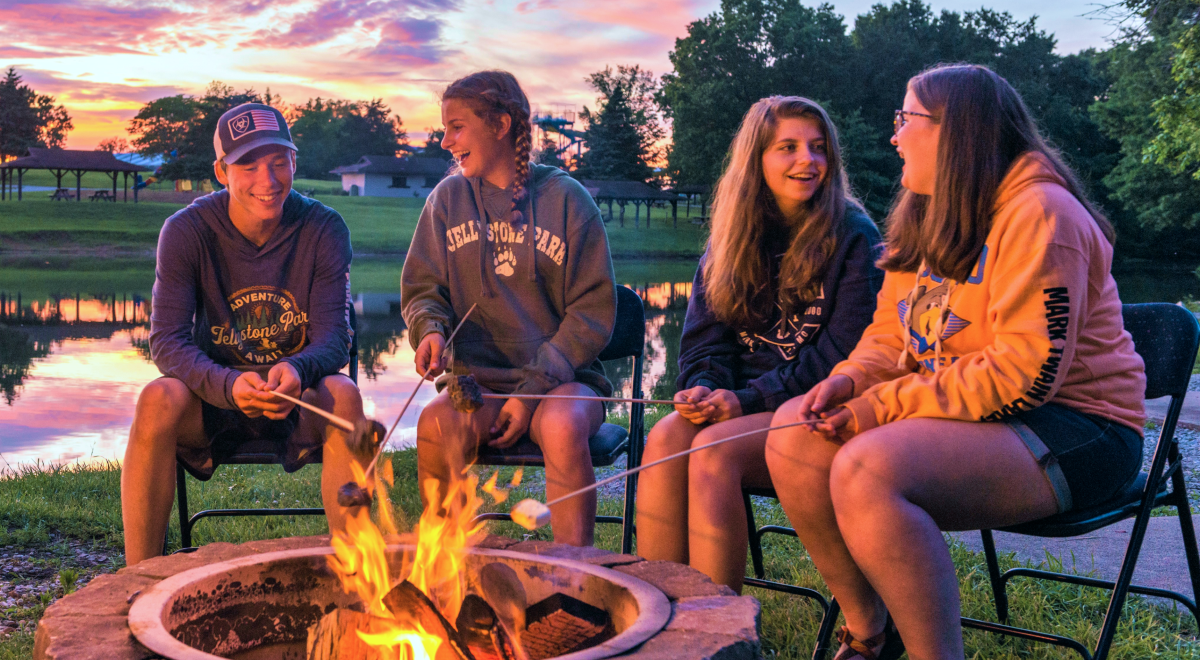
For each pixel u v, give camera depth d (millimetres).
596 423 2482
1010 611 2578
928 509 1693
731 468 2062
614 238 49844
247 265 2625
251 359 2641
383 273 31156
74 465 5352
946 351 1893
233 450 2566
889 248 2098
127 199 59844
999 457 1695
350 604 1602
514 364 2641
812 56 46594
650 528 2178
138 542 2338
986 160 1820
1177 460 2051
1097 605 2615
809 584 2818
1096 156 44250
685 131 47719
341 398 2451
